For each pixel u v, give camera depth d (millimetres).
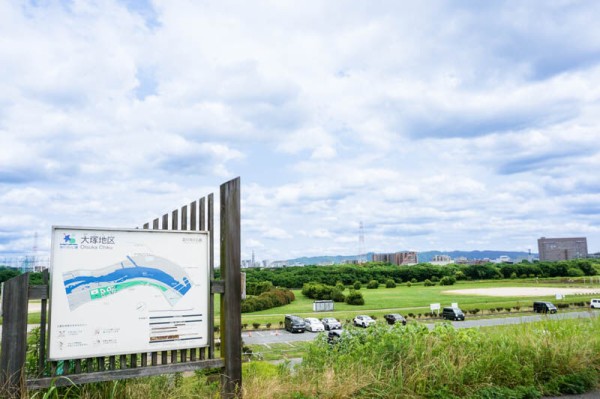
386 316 51344
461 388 6078
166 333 5520
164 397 5410
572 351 7156
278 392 5695
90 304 5152
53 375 4930
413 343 6859
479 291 100500
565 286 110875
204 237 5910
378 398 5711
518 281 132750
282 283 117000
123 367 5297
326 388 5715
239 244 6062
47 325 5207
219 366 5781
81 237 5203
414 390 5977
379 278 131500
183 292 5684
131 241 5457
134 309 5371
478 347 7074
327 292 91438
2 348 4723
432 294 95125
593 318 10305
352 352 7027
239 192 6141
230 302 5930
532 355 7012
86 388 5184
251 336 45812
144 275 5473
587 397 6191
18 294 4859
